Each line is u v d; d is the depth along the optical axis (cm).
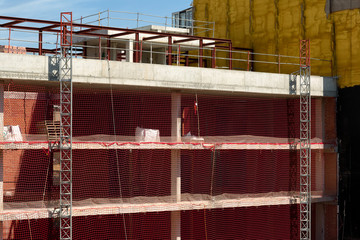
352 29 3238
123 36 3528
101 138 2789
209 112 3500
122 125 3200
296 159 3372
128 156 3172
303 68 3203
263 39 3781
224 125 3525
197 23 4334
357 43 3212
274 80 3081
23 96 3016
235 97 3366
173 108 2869
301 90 3153
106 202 2678
